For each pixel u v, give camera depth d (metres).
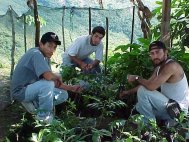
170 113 2.60
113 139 2.35
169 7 3.27
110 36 5.42
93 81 3.26
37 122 2.30
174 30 3.58
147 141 2.34
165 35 3.31
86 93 3.16
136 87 2.88
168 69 2.58
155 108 2.70
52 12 4.61
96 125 2.71
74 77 3.38
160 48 2.60
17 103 3.04
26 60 2.64
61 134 2.15
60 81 2.75
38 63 2.58
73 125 2.48
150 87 2.62
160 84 2.61
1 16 3.46
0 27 3.60
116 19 5.39
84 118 2.63
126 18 5.43
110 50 4.91
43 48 2.64
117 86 3.17
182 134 2.52
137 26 5.46
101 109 2.94
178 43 3.56
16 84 2.67
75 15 5.32
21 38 3.74
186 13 3.73
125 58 3.16
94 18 5.38
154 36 3.77
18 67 2.67
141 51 3.13
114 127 2.37
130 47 3.24
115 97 3.11
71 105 2.87
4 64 4.00
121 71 3.20
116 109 2.99
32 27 3.72
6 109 2.98
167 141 2.37
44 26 4.60
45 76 2.58
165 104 2.64
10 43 3.75
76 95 3.10
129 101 3.05
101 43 3.64
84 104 3.03
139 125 2.35
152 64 3.05
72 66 3.62
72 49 3.61
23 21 3.57
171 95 2.68
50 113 2.56
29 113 2.75
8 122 2.75
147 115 2.69
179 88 2.66
